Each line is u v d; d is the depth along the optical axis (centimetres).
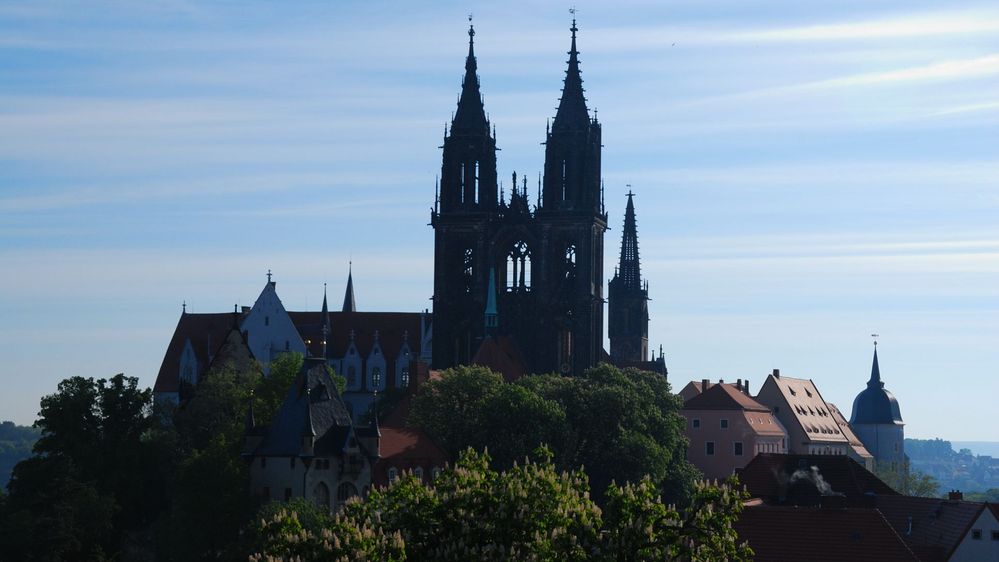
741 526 15125
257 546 19038
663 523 9769
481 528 9862
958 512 17388
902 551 14688
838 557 14775
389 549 9425
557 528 9662
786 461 18512
